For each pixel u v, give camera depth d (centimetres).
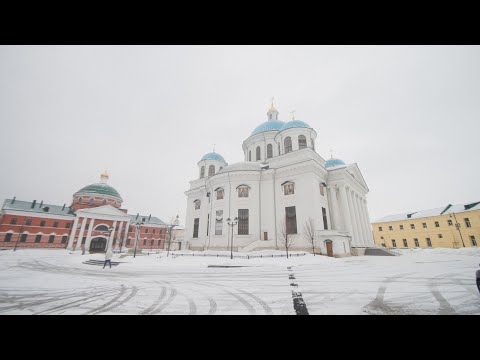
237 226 3034
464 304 670
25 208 4925
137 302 784
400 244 5841
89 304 765
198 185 4241
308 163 2889
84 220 5075
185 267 1888
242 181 3203
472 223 4816
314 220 2709
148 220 7144
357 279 1134
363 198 4212
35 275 1498
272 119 4412
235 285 1061
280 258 2216
